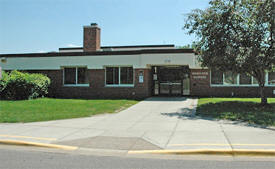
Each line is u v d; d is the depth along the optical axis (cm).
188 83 2009
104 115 1180
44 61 2069
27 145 722
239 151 630
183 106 1452
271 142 701
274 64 1235
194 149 650
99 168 543
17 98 1767
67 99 1806
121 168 543
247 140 723
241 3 1310
